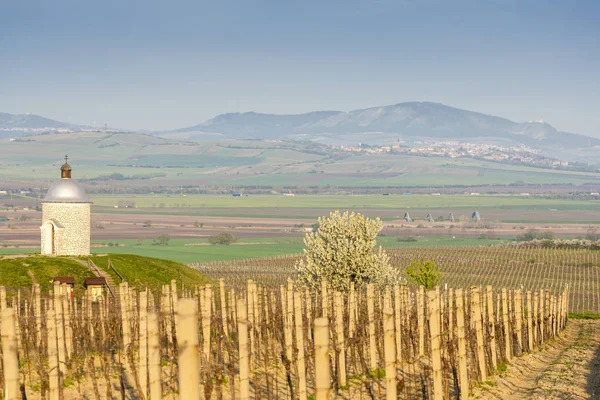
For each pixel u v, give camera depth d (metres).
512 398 37.78
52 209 95.00
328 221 73.88
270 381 38.91
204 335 37.47
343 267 71.38
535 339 57.88
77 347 40.41
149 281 82.75
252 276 144.12
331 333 46.28
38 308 45.88
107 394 33.16
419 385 38.50
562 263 177.75
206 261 189.38
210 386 32.31
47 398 33.50
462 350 36.06
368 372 41.28
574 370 45.81
